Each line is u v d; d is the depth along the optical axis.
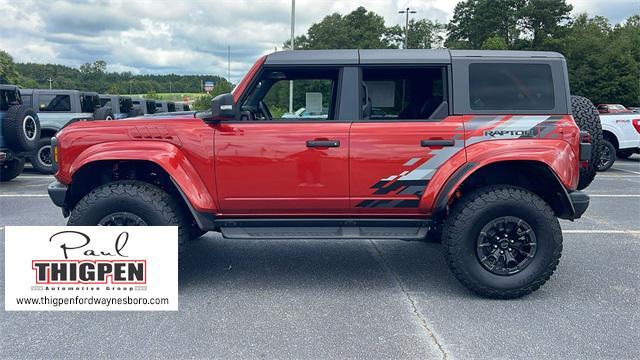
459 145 4.08
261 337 3.45
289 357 3.17
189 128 4.16
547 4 54.78
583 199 4.14
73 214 4.11
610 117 12.50
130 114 14.48
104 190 4.13
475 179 4.50
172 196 4.55
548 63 4.15
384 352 3.24
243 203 4.20
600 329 3.59
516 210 3.99
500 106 4.14
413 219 4.27
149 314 3.84
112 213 4.13
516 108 4.13
